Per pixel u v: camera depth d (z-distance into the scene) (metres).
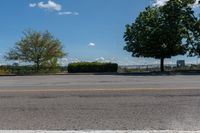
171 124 6.56
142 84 14.62
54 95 10.94
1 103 9.48
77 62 51.72
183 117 7.23
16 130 6.21
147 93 10.94
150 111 7.96
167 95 10.41
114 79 21.12
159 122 6.77
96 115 7.61
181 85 13.78
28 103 9.41
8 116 7.62
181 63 53.66
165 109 8.19
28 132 6.05
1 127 6.51
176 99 9.62
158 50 48.94
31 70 54.06
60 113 7.91
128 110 8.12
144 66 53.91
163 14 48.44
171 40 47.50
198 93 10.75
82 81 18.95
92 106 8.73
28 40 60.53
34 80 22.56
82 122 6.90
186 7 47.88
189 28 48.09
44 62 60.94
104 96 10.45
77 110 8.24
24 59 60.75
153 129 6.16
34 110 8.34
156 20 48.47
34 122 6.97
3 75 41.62
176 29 47.56
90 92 11.52
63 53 62.62
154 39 48.19
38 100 9.92
